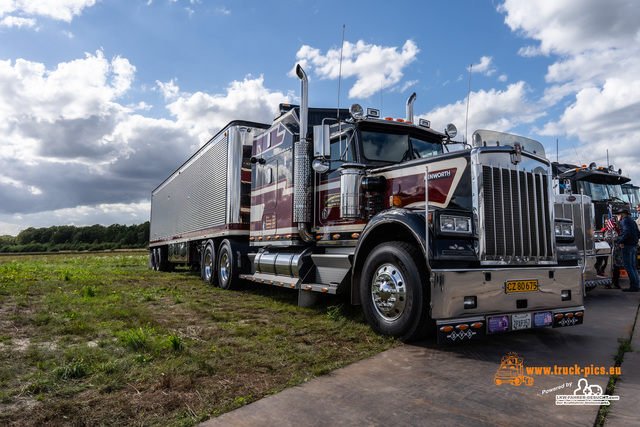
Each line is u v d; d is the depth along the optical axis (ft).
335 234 19.76
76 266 57.67
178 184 43.98
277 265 22.89
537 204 15.15
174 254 44.32
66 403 8.99
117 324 16.52
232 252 28.27
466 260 13.47
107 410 8.71
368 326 16.12
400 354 12.78
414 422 8.07
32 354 12.24
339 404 8.96
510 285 13.70
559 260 15.67
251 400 9.23
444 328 12.50
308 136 22.12
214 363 11.73
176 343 12.92
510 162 14.76
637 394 9.43
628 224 27.09
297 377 10.61
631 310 20.21
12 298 22.40
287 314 19.19
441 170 15.40
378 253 15.17
